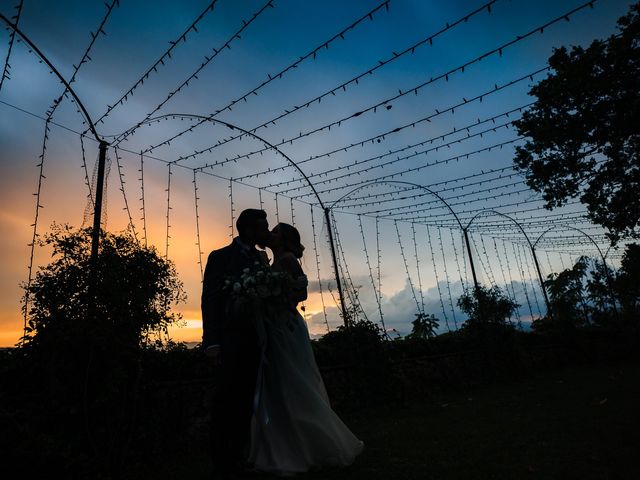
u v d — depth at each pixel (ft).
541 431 10.70
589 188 37.63
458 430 11.75
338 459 8.05
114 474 9.28
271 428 8.03
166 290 10.38
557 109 36.40
